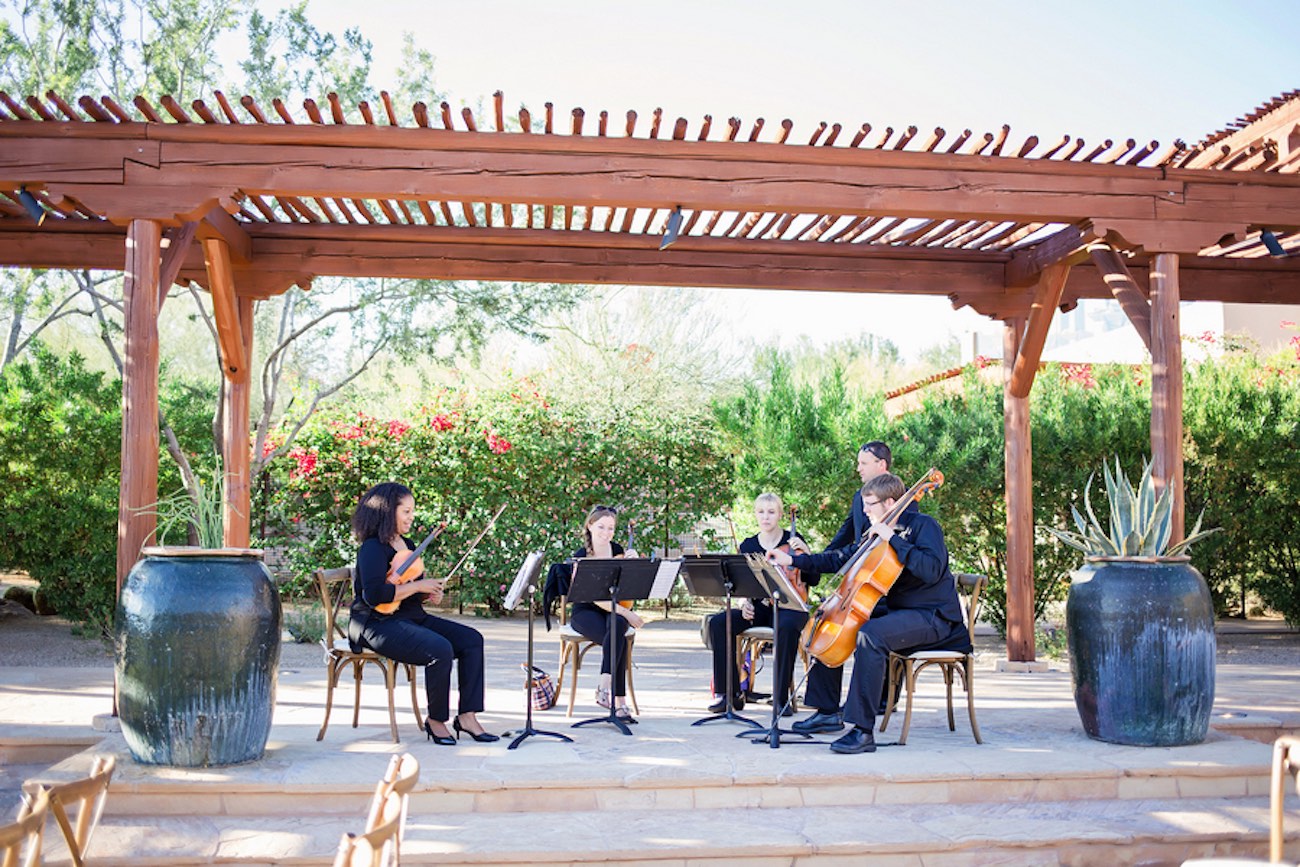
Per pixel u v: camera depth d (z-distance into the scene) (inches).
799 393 430.9
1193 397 450.3
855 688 218.8
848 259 333.4
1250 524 449.4
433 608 535.8
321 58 494.6
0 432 427.8
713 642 273.9
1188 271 354.6
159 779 189.9
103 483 430.6
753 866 173.9
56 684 295.1
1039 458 431.8
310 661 373.4
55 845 173.2
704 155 248.5
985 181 258.7
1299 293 358.9
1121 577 226.5
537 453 491.8
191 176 238.8
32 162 236.8
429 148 243.0
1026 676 336.8
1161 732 222.4
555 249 321.7
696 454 507.2
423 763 205.2
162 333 885.8
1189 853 182.9
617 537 499.8
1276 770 124.2
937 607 229.3
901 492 234.2
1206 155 262.7
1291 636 464.8
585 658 385.1
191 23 470.3
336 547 493.0
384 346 506.6
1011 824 187.3
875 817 190.7
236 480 305.7
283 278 313.6
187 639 194.9
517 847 172.4
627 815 190.5
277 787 188.5
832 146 252.5
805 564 238.7
